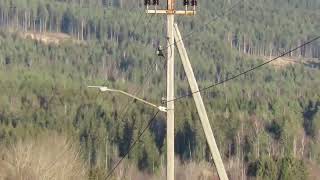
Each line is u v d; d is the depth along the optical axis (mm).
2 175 132250
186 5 48781
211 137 43688
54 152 135125
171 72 47812
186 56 45188
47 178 128500
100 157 199125
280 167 173125
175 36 47312
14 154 136875
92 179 132625
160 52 49094
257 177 176750
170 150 47812
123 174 178250
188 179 191125
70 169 131000
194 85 44531
